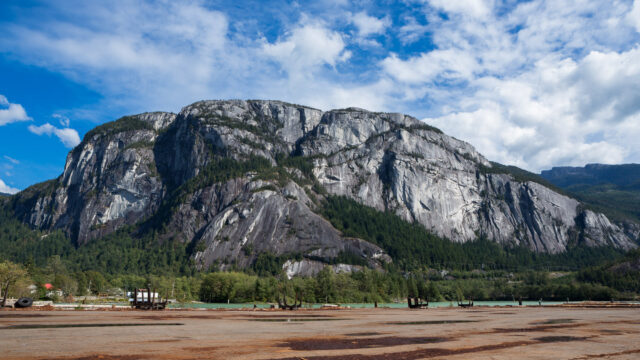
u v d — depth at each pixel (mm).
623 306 109812
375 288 185375
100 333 31031
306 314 67938
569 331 34812
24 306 75312
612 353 21750
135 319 49062
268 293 171625
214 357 20312
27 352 20969
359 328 38469
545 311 81562
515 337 29984
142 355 20609
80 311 70125
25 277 123750
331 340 28109
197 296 186625
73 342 25156
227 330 35375
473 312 77500
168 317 54781
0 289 104250
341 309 95750
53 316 52094
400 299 191625
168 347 23625
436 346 24875
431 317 58969
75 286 168375
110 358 19500
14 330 32531
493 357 20438
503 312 77188
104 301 150750
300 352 22297
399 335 31625
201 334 31469
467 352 22281
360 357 20656
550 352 22156
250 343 26016
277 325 41938
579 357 20391
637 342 26703
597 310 85500
